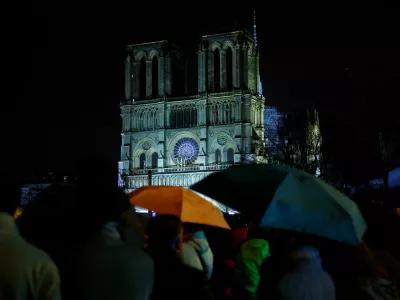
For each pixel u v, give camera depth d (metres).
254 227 17.97
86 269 9.43
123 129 189.00
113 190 10.02
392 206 16.69
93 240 9.75
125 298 9.48
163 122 183.75
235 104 175.50
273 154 167.38
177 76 197.25
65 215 10.38
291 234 12.80
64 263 9.53
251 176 13.76
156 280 12.37
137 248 10.09
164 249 12.64
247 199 13.44
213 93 178.25
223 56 180.75
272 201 12.57
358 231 12.00
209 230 21.91
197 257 15.92
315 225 12.10
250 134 174.50
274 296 12.63
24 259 8.31
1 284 8.12
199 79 181.25
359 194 16.84
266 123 195.38
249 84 181.50
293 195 12.48
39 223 10.63
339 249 13.65
